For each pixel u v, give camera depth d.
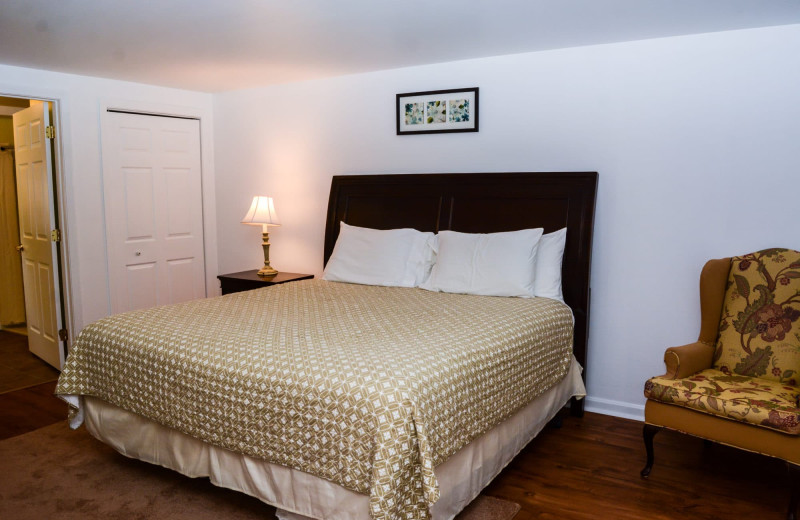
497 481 2.64
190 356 2.26
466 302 3.10
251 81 4.49
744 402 2.37
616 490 2.57
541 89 3.56
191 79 4.38
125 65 3.86
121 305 4.53
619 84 3.32
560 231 3.40
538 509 2.40
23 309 5.92
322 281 3.91
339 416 1.85
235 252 5.11
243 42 3.30
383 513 1.69
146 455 2.58
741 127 3.03
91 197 4.29
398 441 1.75
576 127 3.47
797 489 2.27
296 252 4.74
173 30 3.04
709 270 2.99
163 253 4.82
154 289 4.77
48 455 2.92
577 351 3.38
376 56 3.68
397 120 4.06
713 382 2.61
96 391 2.65
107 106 4.32
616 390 3.48
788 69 2.89
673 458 2.89
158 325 2.58
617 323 3.44
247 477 2.17
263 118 4.78
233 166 5.02
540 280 3.34
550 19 2.87
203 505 2.43
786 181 2.94
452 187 3.83
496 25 2.97
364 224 4.16
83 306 4.29
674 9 2.68
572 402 3.44
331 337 2.34
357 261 3.85
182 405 2.27
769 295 2.81
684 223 3.21
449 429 2.00
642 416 3.39
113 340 2.55
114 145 4.41
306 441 1.93
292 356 2.10
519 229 3.56
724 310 2.95
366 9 2.71
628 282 3.39
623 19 2.85
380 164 4.23
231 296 3.30
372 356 2.06
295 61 3.80
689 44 3.12
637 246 3.35
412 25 2.97
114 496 2.51
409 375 1.92
